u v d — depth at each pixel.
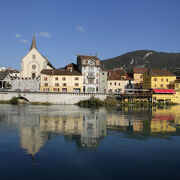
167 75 87.12
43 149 17.84
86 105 72.44
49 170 13.70
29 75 92.25
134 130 26.59
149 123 32.38
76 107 62.94
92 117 38.72
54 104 74.94
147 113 47.06
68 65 94.31
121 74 99.12
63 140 20.91
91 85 86.00
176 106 72.25
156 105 75.31
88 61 86.19
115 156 16.42
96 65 86.88
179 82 86.06
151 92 83.38
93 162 15.15
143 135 23.69
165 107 66.62
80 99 77.06
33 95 74.31
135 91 91.50
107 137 22.50
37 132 24.58
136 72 96.81
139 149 18.28
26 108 55.22
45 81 82.56
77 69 93.56
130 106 69.62
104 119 36.25
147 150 18.02
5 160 15.27
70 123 31.33
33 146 18.69
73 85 83.31
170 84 86.81
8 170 13.62
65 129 26.62
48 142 20.06
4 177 12.66
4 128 26.78
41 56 92.62
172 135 23.86
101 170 13.85
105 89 88.69
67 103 76.31
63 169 13.88
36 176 12.84
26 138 21.55
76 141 20.56
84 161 15.30
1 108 53.94
